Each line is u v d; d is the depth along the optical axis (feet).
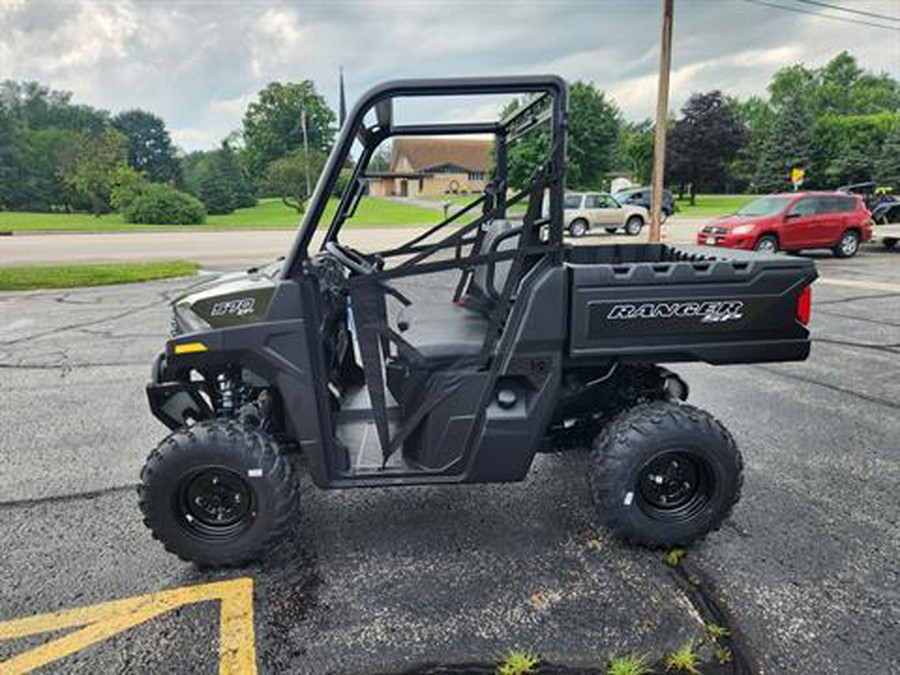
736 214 45.73
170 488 7.88
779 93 273.75
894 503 9.98
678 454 8.34
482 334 8.83
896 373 17.24
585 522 9.45
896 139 153.17
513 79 7.50
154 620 7.35
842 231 44.39
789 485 10.60
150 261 49.26
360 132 8.63
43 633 7.16
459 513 9.75
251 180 195.11
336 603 7.62
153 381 9.18
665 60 46.98
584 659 6.65
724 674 6.44
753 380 16.76
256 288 7.90
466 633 7.07
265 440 8.05
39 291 32.71
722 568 8.25
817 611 7.39
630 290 8.12
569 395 9.20
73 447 12.50
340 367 10.11
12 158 176.04
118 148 139.13
